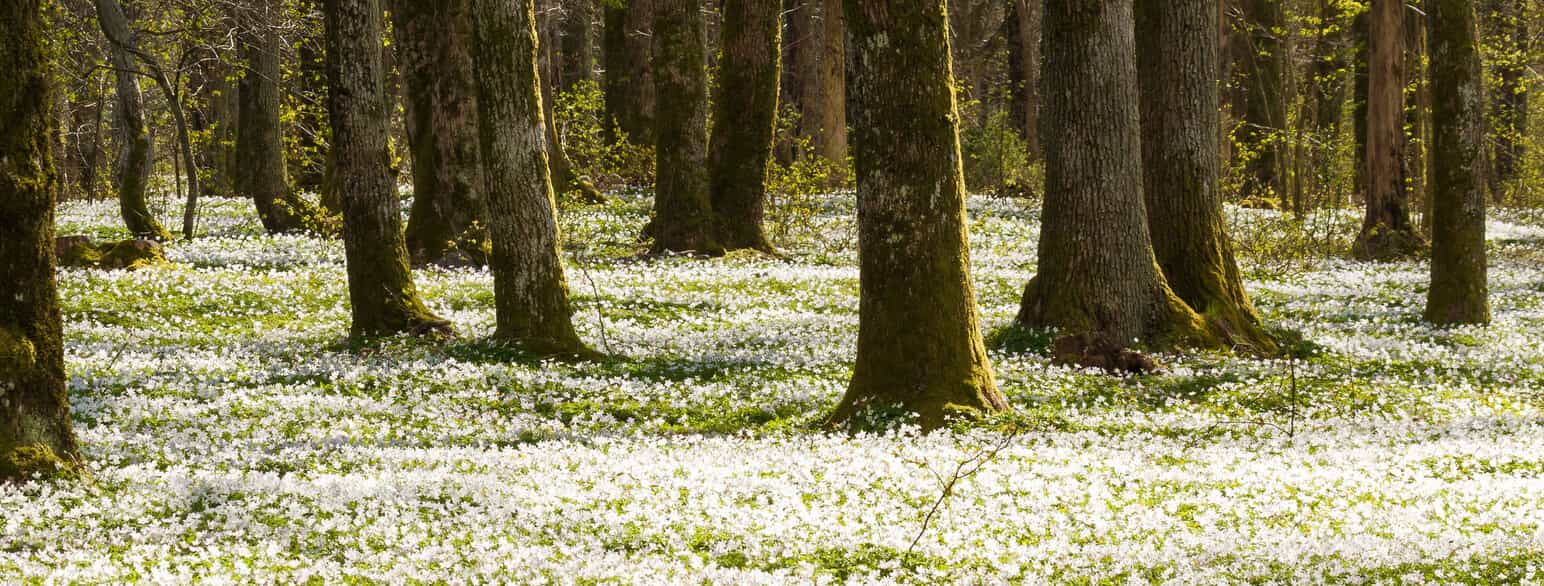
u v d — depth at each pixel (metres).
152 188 34.72
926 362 10.87
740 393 13.12
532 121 14.66
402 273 16.02
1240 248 27.27
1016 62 41.97
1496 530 7.64
